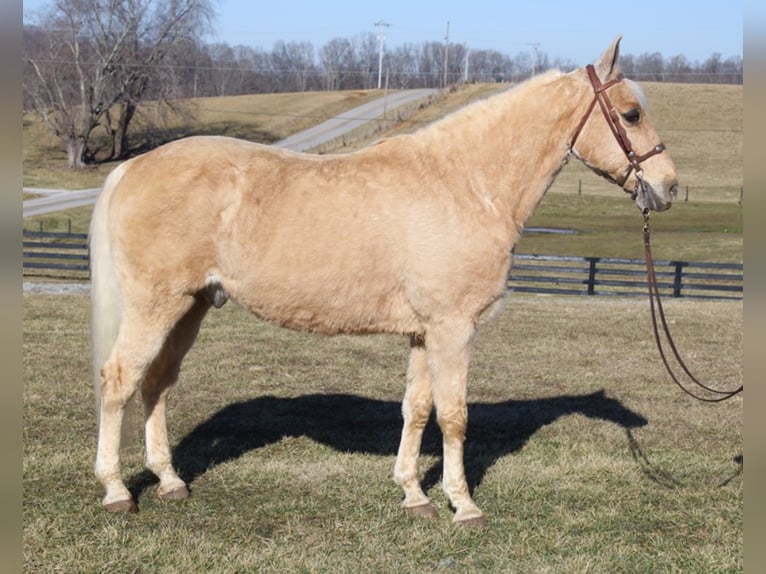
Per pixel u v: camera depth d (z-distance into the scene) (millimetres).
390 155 4781
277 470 5590
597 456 6117
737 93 71750
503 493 5348
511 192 4773
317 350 10125
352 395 7914
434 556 4379
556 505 5180
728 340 11633
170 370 5102
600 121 4859
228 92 87312
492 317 4816
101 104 51562
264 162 4691
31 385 7723
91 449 5844
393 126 58062
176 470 5539
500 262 4676
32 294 14688
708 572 4305
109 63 50688
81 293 15141
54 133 51500
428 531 4660
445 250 4566
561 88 4879
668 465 6020
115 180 4754
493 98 4887
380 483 5414
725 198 43469
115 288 4652
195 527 4621
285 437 6402
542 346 10898
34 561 4109
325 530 4652
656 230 32531
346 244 4590
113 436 4723
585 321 13047
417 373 4977
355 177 4680
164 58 54031
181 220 4543
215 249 4629
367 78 96000
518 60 92375
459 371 4699
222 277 4703
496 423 7066
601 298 17016
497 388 8508
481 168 4742
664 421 7285
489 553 4434
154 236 4547
